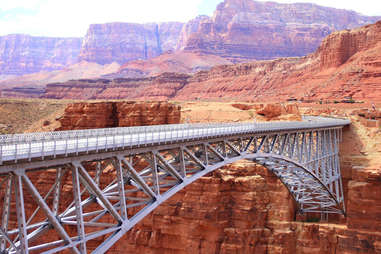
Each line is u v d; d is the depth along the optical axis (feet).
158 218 236.63
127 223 108.78
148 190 118.42
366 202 237.66
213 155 166.81
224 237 231.91
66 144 94.53
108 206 103.81
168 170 134.41
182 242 233.76
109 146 106.63
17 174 86.22
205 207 231.91
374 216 236.43
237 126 170.30
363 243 234.58
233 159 163.02
